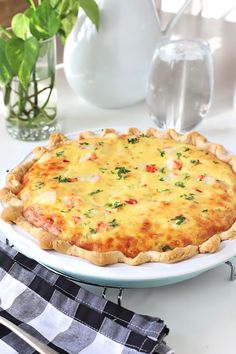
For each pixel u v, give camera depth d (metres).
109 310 0.71
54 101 1.03
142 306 0.76
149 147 0.92
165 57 1.01
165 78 1.02
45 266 0.77
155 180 0.85
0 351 0.68
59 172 0.86
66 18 1.01
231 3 1.17
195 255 0.74
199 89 1.03
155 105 1.04
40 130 1.03
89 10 0.98
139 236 0.75
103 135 0.96
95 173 0.86
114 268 0.72
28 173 0.87
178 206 0.79
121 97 1.09
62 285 0.74
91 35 1.02
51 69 1.00
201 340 0.72
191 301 0.76
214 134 1.06
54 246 0.74
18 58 0.94
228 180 0.85
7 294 0.74
